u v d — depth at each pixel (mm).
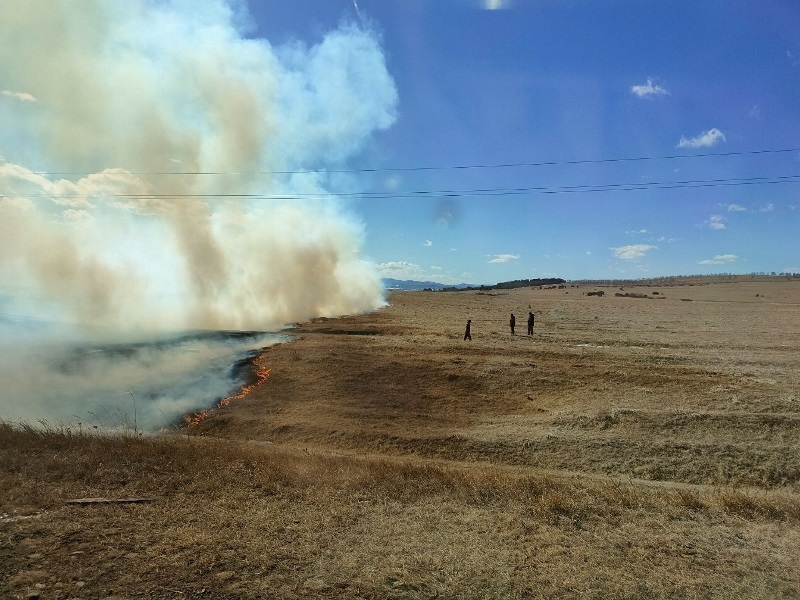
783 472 14555
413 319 51062
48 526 5965
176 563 5246
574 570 5625
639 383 23281
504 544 6250
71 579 4852
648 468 15125
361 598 4816
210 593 4750
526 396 22688
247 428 19406
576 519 7312
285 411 20984
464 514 7266
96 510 6586
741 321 54688
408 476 9250
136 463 8734
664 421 18047
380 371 25547
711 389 21938
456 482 8930
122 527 6090
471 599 4941
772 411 18844
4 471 7930
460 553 5914
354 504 7430
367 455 15750
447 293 123438
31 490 7148
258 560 5426
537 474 13000
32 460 8531
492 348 31031
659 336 40438
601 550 6223
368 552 5824
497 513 7379
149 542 5719
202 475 8328
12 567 5008
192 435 17969
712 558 6121
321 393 22859
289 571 5258
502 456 16406
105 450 9477
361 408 21078
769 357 29844
